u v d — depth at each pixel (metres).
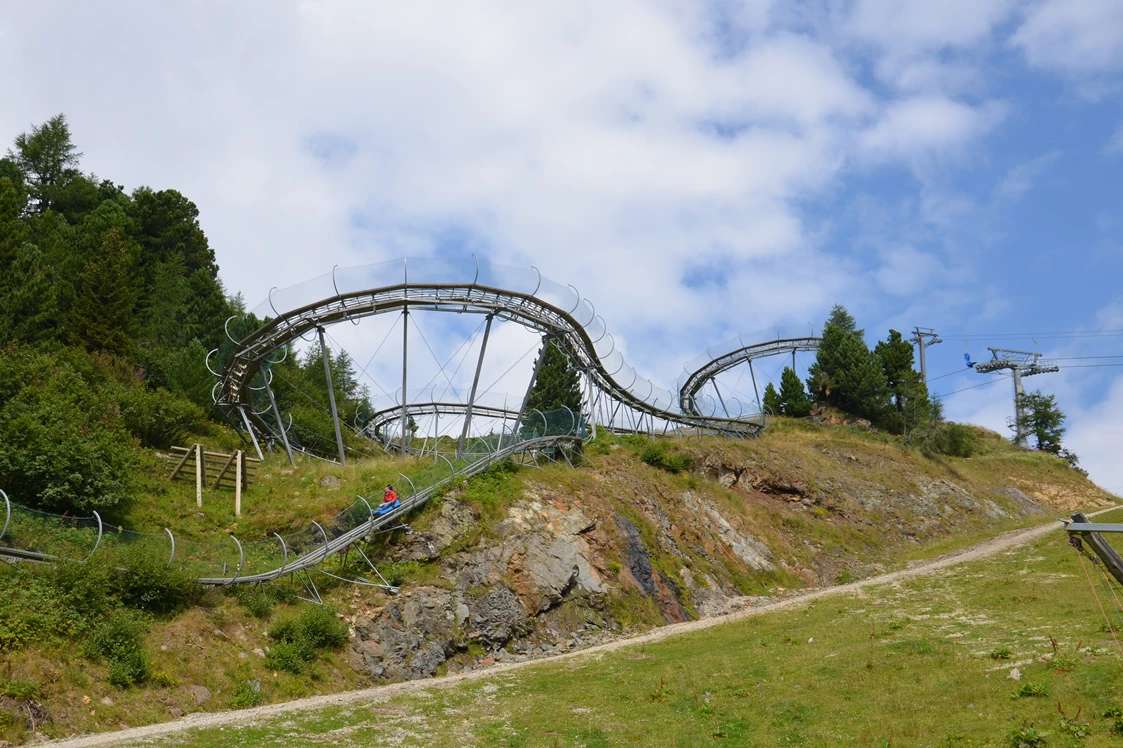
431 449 68.31
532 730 24.28
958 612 35.06
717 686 27.66
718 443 67.38
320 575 35.78
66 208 89.44
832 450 76.75
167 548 31.42
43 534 29.48
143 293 75.25
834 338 101.69
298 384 74.06
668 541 49.41
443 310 50.81
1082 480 93.06
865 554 60.31
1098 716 20.17
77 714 23.92
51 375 48.22
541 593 39.44
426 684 31.16
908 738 20.59
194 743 22.36
